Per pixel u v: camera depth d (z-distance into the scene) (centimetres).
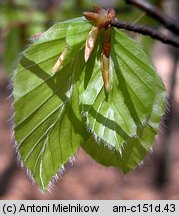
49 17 41
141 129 23
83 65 23
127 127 23
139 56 23
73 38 22
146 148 24
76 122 23
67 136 23
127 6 38
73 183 104
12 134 22
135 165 24
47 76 22
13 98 22
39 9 42
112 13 22
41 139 23
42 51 22
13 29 40
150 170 105
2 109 129
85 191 101
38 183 23
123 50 23
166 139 104
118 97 23
